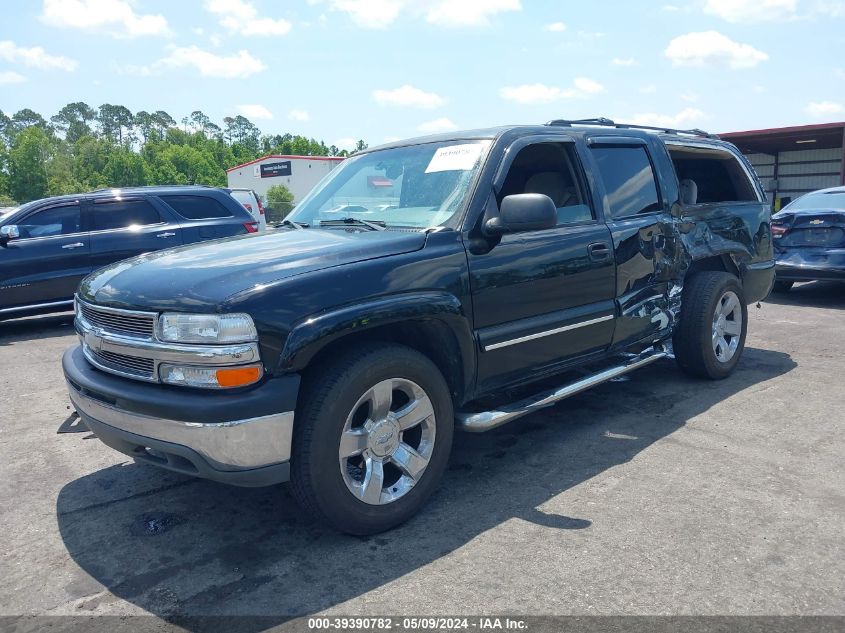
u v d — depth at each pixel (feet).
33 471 13.44
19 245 28.09
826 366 19.31
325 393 9.64
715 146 18.37
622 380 18.22
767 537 10.09
